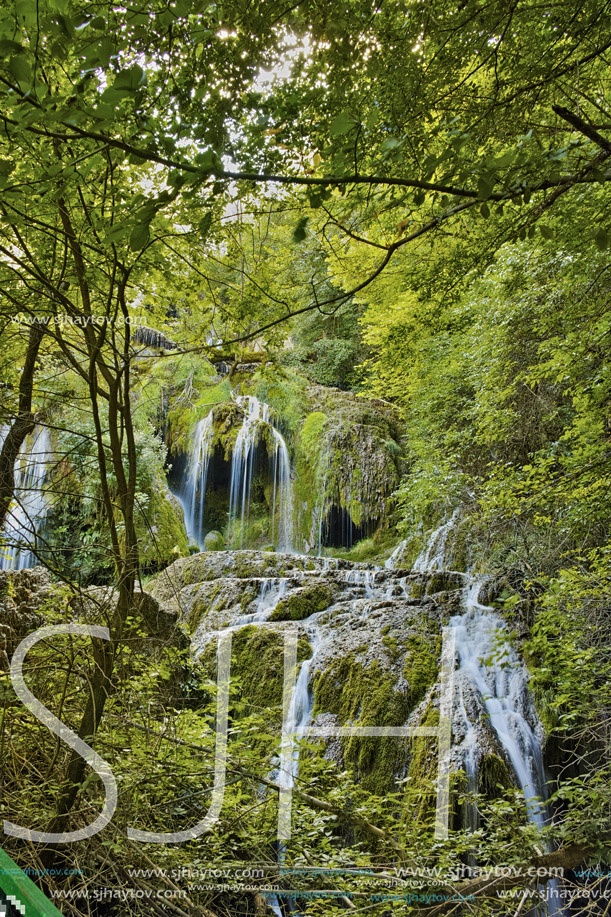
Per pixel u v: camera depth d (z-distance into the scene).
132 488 3.35
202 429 15.07
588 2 2.79
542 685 6.99
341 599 9.34
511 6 2.71
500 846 3.91
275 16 2.25
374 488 14.30
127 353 3.28
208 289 4.30
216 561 10.88
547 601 5.42
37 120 1.56
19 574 5.49
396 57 2.67
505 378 8.56
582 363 5.97
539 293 6.96
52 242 3.38
